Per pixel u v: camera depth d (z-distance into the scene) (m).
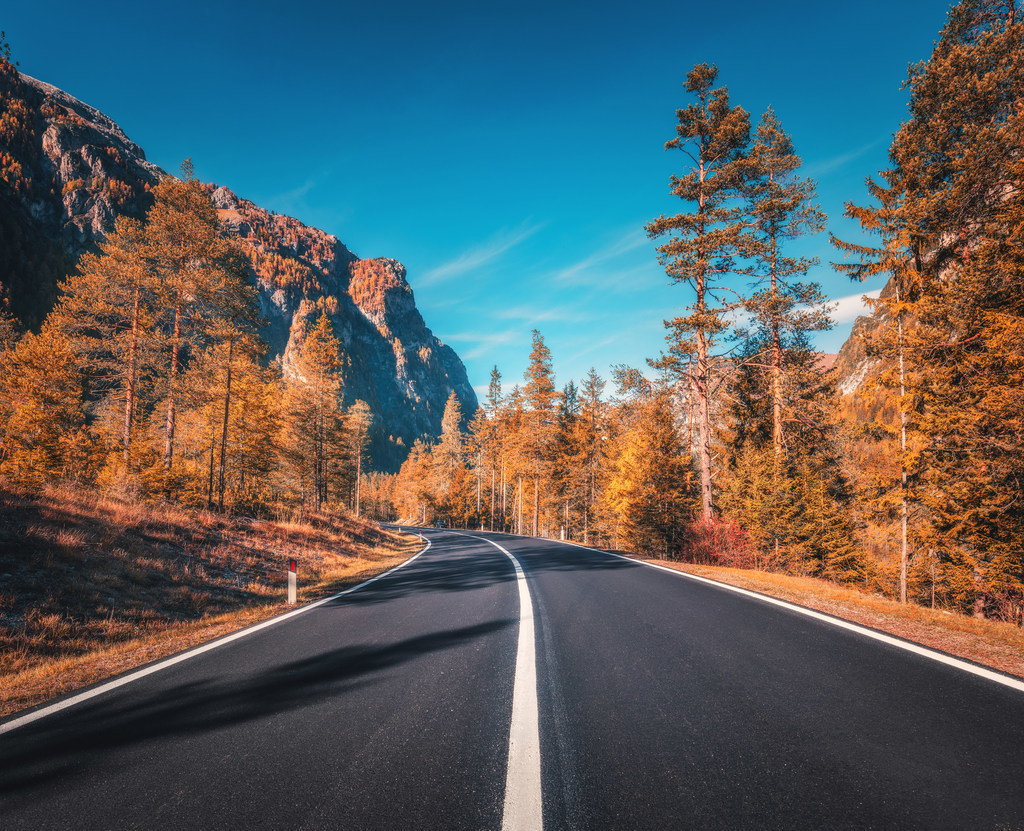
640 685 3.36
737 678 3.45
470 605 6.67
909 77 14.70
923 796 1.97
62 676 4.45
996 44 12.84
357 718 2.98
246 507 25.16
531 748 2.48
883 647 4.13
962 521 13.55
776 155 19.78
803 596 6.66
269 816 1.97
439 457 70.12
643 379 19.73
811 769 2.21
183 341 21.67
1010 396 11.84
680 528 24.44
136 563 9.32
